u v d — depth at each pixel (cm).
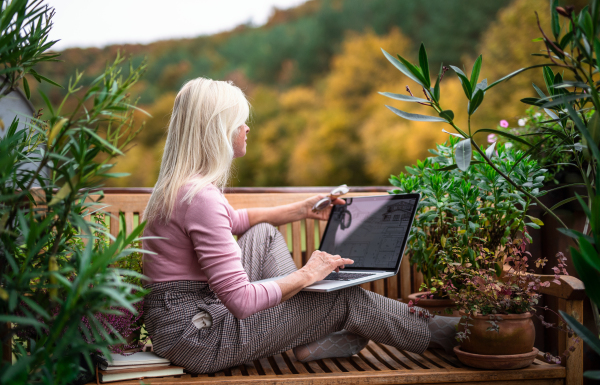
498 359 140
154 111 1176
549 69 136
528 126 206
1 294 84
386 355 166
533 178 164
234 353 142
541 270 196
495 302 144
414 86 1087
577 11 609
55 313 122
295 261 208
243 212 186
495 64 967
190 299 143
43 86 1053
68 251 114
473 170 172
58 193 96
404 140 1055
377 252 166
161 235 141
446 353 165
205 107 146
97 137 92
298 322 147
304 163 1148
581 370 145
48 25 116
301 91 1194
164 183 142
